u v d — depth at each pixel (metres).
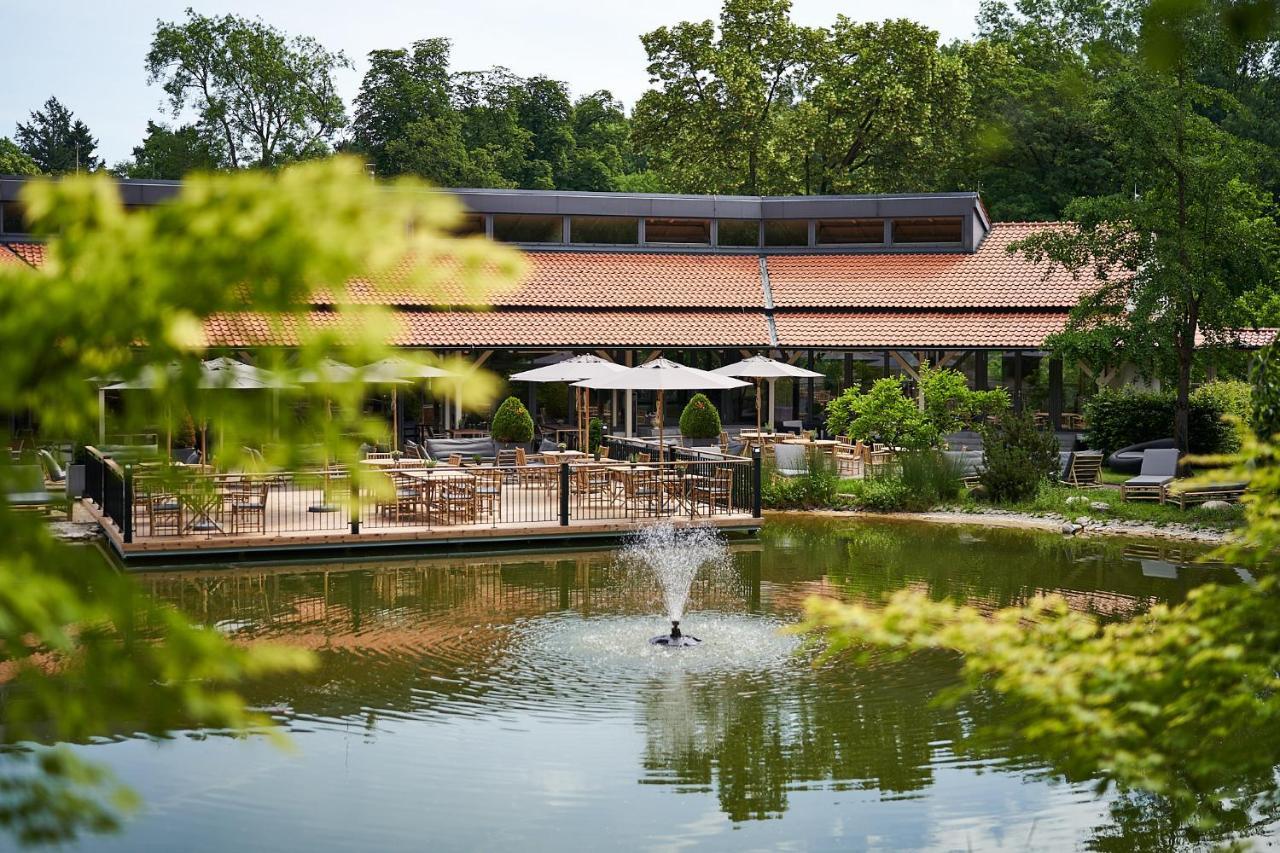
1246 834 9.00
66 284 1.38
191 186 1.43
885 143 51.50
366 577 19.09
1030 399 41.62
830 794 10.26
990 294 37.84
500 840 9.23
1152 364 27.92
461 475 22.38
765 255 41.06
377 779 10.49
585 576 19.39
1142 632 3.93
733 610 16.92
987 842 9.23
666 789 10.34
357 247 1.38
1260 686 3.70
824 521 25.45
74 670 1.56
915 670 14.05
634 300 38.19
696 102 51.91
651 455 27.31
